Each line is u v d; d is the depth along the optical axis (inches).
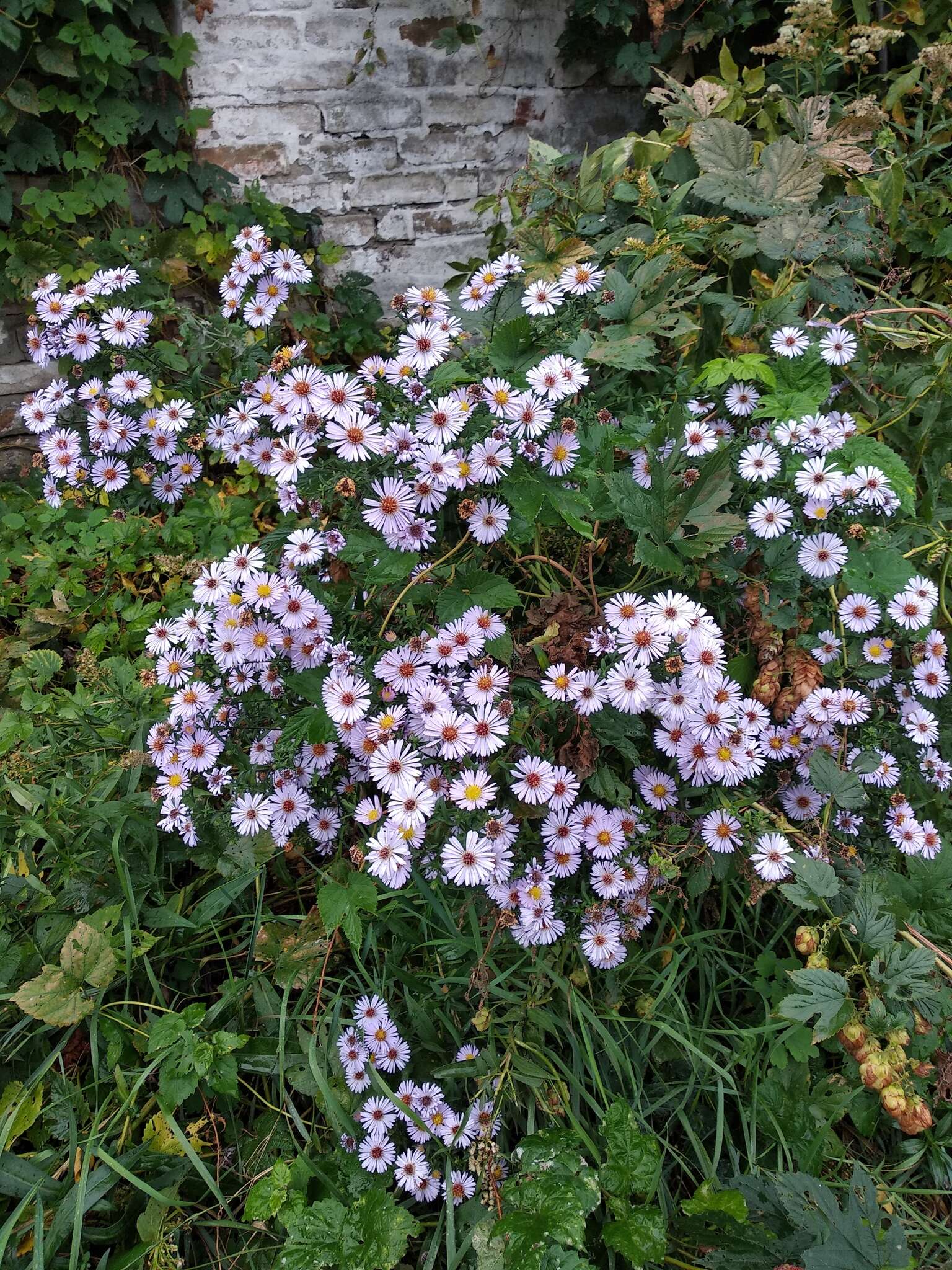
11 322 47.9
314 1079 25.3
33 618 39.9
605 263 38.2
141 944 27.1
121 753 32.6
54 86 44.6
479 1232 22.5
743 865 27.3
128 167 47.6
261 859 28.0
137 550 40.7
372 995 26.1
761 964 27.3
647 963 28.0
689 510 27.0
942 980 25.9
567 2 51.9
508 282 33.1
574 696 25.5
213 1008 25.9
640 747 28.8
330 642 26.9
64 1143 24.9
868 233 37.9
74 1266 21.6
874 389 37.2
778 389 32.3
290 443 27.0
